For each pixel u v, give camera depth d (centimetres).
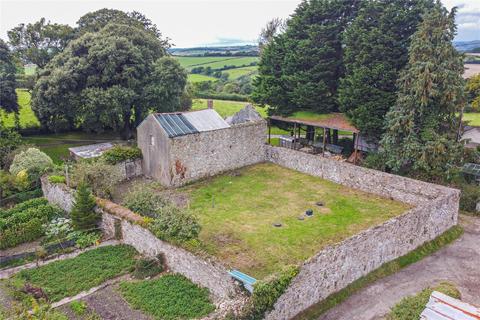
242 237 2184
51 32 4700
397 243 1988
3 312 1521
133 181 3152
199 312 1520
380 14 3228
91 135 4675
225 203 2706
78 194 2236
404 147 2911
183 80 4188
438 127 2914
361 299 1700
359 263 1798
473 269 1966
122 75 3919
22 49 4716
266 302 1384
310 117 3838
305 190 2966
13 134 3628
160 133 2972
